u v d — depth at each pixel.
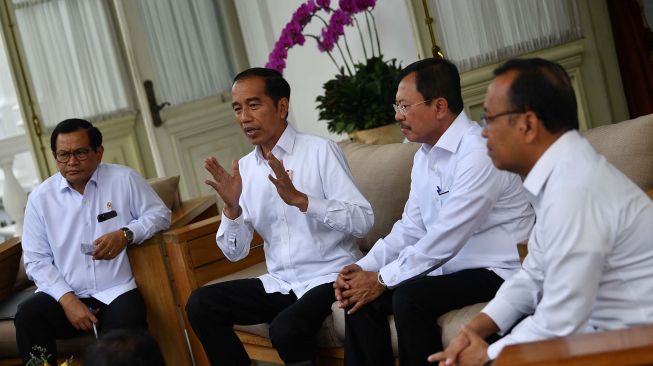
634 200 2.02
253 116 3.44
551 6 5.74
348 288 3.11
